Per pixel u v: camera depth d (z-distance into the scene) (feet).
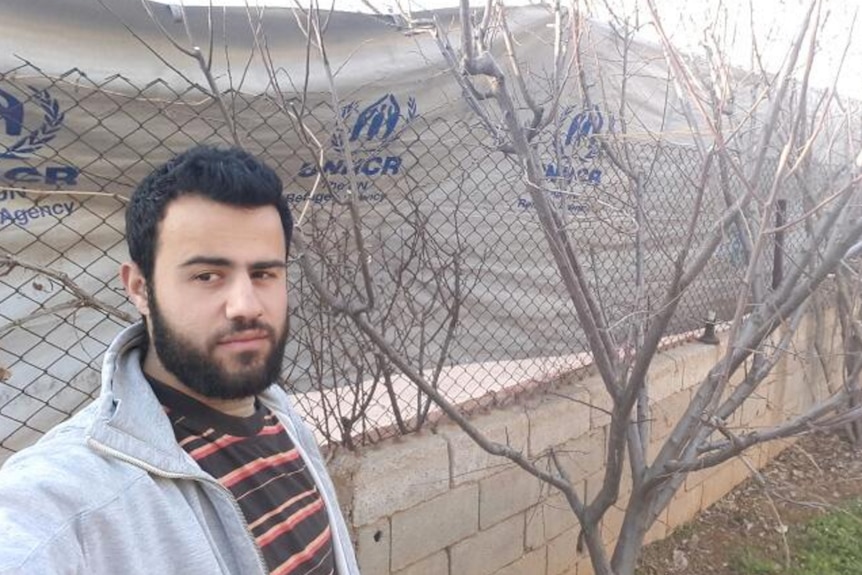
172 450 3.35
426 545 9.11
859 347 12.38
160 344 3.52
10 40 5.94
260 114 7.32
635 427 8.63
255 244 3.50
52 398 6.59
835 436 19.83
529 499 10.54
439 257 8.95
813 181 10.19
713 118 6.91
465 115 9.00
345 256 7.93
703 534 14.43
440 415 9.57
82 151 6.43
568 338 11.23
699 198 6.30
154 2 6.57
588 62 9.62
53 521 2.85
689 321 13.84
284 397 4.74
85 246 6.63
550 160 9.46
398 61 8.21
